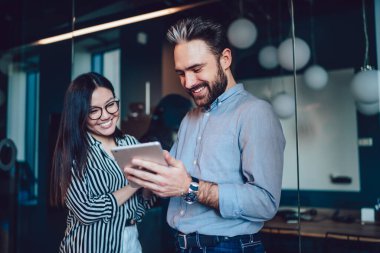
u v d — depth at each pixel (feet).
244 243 3.68
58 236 8.73
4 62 10.30
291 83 10.28
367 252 7.25
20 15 10.11
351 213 9.05
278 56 9.96
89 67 9.12
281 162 3.70
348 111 9.67
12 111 10.12
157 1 8.95
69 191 4.32
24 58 10.09
